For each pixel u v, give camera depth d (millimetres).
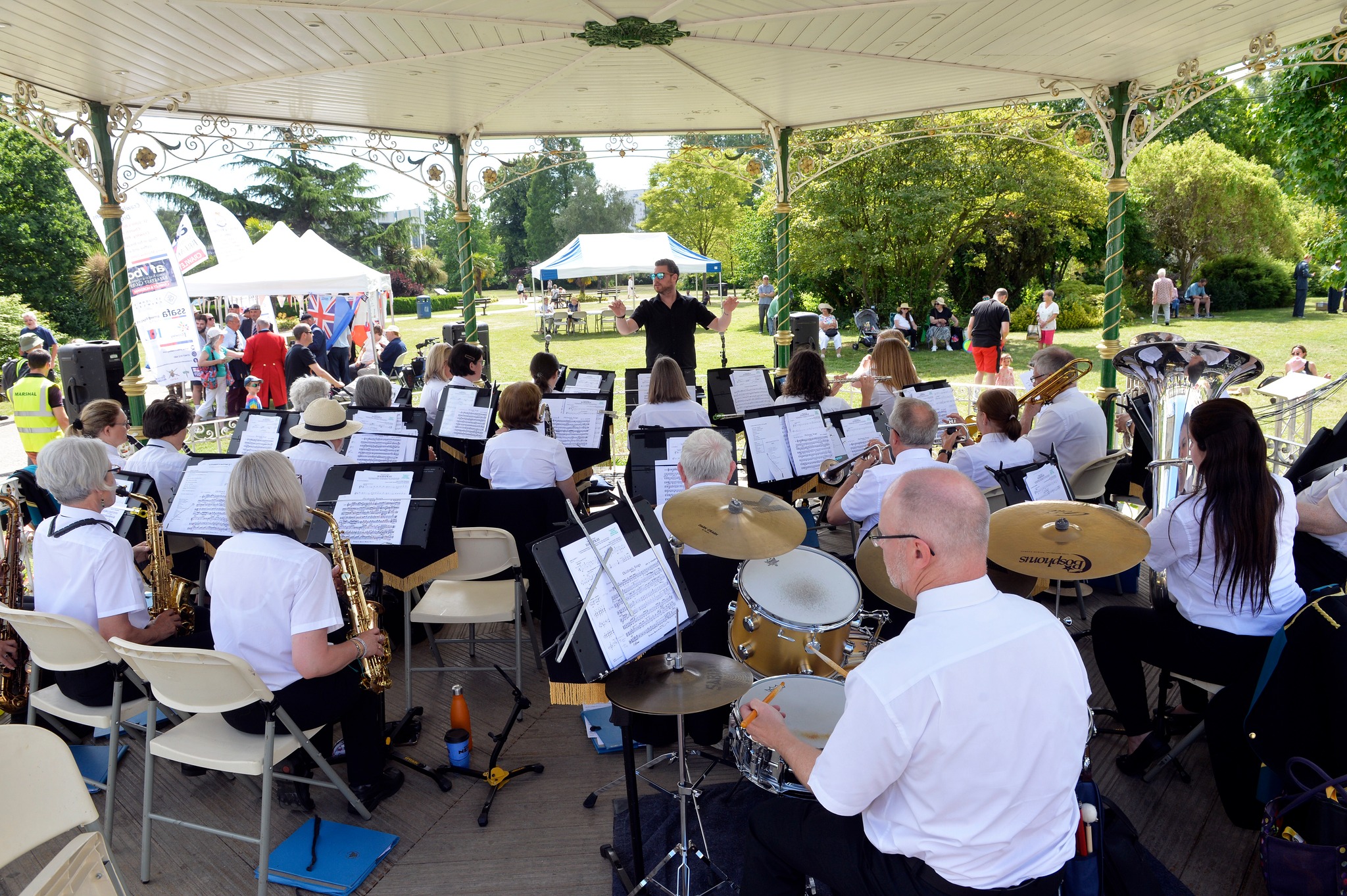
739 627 2623
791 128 9031
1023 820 1559
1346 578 3035
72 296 21938
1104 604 4504
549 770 3256
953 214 18281
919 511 1582
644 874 2561
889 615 2967
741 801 2961
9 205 21172
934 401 5434
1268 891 2387
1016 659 1531
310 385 5199
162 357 9656
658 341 7082
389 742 3406
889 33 5340
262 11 4305
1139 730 3006
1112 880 1878
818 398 4996
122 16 4230
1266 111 7902
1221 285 22562
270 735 2502
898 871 1669
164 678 2490
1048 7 4785
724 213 31812
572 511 2242
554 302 29750
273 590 2561
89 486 2850
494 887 2641
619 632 2205
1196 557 2762
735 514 2549
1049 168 17969
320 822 2945
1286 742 2457
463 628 4598
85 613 2828
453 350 5949
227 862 2781
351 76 5898
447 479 5648
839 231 18672
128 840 2908
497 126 8359
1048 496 3529
